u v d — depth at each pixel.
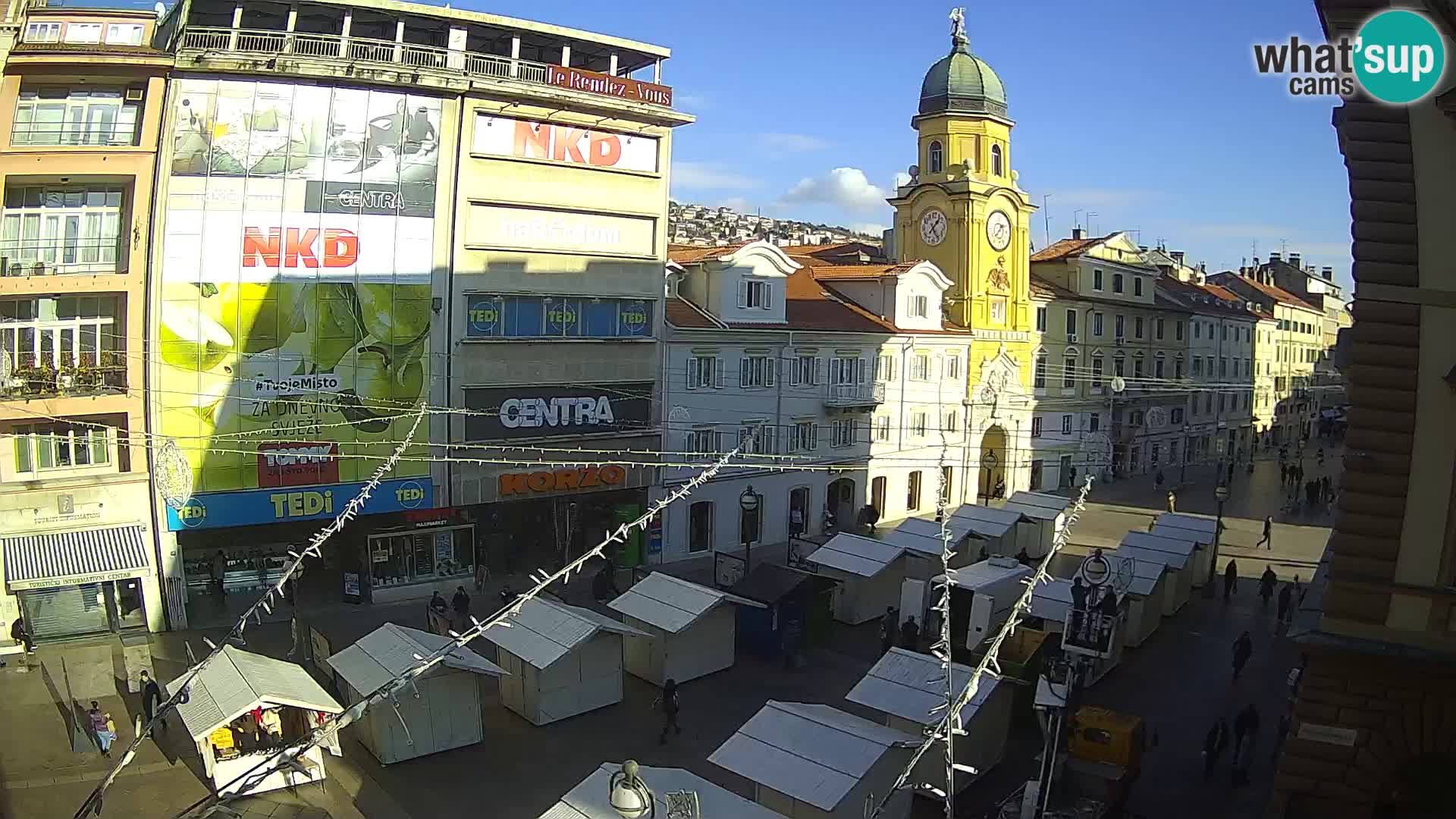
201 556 39.25
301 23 41.66
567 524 46.28
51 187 36.72
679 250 58.56
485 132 42.12
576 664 30.50
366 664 28.19
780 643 35.72
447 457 41.56
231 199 37.44
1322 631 17.86
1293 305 112.69
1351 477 17.66
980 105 66.19
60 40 38.16
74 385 35.91
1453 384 16.88
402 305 40.44
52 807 23.88
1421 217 17.20
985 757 27.17
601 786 19.25
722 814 18.98
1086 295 74.88
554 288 44.41
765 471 53.56
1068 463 74.50
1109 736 25.06
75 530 35.78
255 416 38.03
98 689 31.30
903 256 69.06
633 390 47.16
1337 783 17.73
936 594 36.78
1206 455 92.06
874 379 59.41
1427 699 17.23
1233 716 31.70
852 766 21.64
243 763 25.00
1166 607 42.50
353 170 39.34
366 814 24.27
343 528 40.66
